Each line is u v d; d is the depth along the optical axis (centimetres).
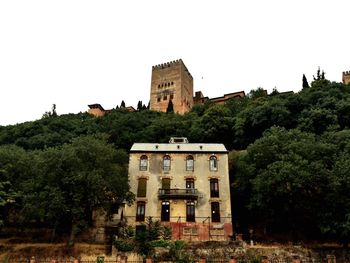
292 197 3628
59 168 3425
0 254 3109
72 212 3238
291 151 3866
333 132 4369
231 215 4019
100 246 3256
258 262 2792
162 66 10269
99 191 3412
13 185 3853
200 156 4325
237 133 6009
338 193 3341
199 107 8194
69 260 2669
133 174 4209
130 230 3488
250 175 4147
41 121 7844
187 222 3906
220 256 2970
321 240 3747
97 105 9512
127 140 6319
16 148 4984
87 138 4044
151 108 9950
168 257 2892
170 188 4134
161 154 4341
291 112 6047
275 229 4116
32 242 3531
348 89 6544
